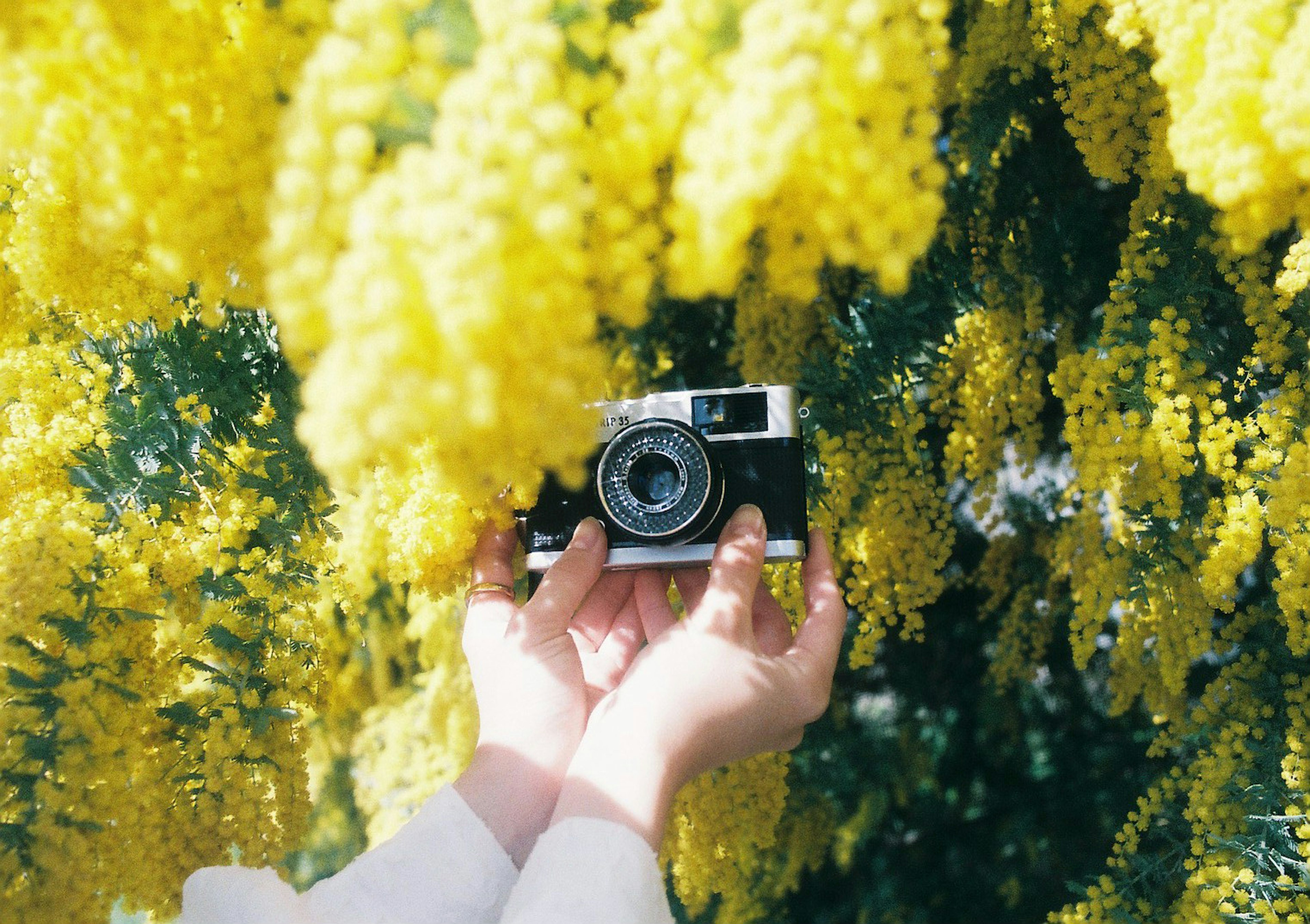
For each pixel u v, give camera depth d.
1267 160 0.90
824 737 3.11
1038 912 3.15
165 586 1.38
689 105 0.77
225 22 0.89
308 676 1.44
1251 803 1.64
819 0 0.73
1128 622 1.76
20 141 0.88
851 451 1.92
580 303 0.73
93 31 0.80
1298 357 1.50
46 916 1.14
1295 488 1.29
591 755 0.95
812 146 0.74
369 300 0.68
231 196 0.88
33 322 1.54
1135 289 1.56
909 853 3.52
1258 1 0.89
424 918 0.97
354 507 2.48
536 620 1.18
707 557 1.36
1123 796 3.10
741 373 2.65
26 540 1.25
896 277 0.80
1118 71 1.39
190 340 1.40
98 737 1.20
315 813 3.86
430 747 3.44
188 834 1.28
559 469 0.80
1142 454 1.48
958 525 3.12
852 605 1.97
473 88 0.70
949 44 1.99
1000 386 2.04
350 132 0.71
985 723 3.45
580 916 0.76
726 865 2.02
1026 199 2.18
